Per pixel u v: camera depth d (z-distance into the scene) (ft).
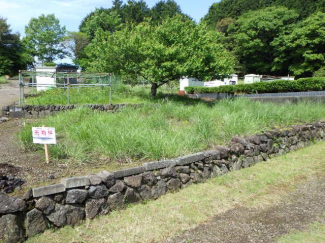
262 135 18.28
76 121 20.61
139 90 40.37
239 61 106.11
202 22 39.34
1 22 116.16
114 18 112.27
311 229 10.09
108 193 10.69
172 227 9.98
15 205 8.55
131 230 9.65
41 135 12.28
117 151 13.35
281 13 93.86
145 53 31.55
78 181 9.91
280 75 100.53
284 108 25.30
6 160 13.00
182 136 16.11
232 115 20.84
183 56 31.60
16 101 35.32
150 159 13.43
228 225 10.32
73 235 9.19
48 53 136.67
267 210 11.61
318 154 19.80
